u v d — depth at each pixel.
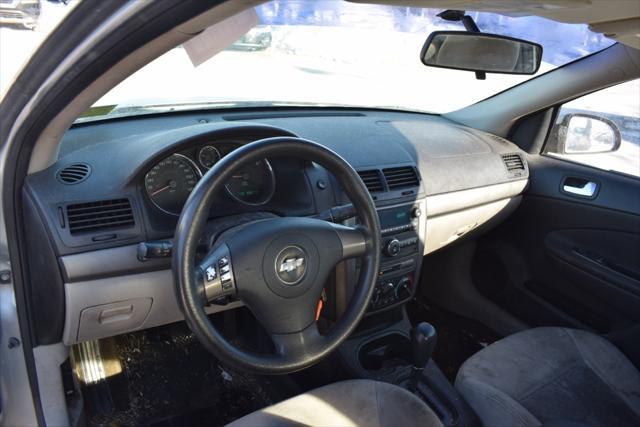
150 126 2.09
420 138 2.47
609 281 2.37
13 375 1.68
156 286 1.71
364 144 2.23
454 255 2.88
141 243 1.55
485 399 1.78
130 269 1.64
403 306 2.38
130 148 1.75
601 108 2.43
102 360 2.31
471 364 1.94
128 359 2.37
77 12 0.93
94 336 1.75
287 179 1.89
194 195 1.21
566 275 2.55
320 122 2.39
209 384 2.37
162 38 0.92
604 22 1.07
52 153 1.59
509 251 2.78
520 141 2.76
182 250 1.20
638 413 1.73
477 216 2.54
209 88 2.33
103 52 0.98
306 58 2.59
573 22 1.10
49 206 1.55
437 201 2.29
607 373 1.89
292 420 1.47
